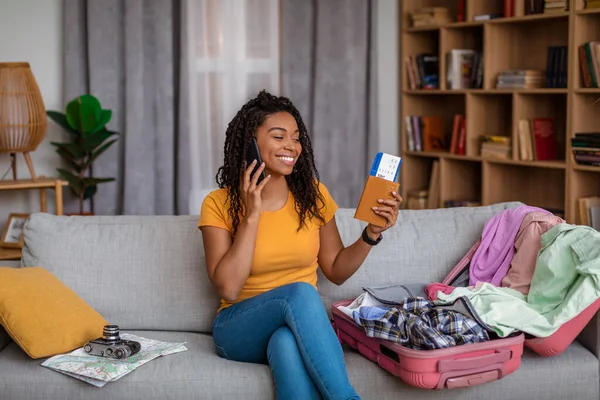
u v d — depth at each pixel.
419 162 4.91
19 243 3.81
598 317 2.09
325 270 2.27
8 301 2.03
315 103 4.63
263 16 4.53
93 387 1.92
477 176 4.67
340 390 1.78
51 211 4.37
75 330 2.06
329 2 4.58
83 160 4.11
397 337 1.89
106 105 4.25
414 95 4.85
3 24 4.20
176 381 1.92
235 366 1.99
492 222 2.36
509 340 1.92
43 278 2.17
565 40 4.03
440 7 4.71
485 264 2.30
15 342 2.15
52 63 4.28
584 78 3.62
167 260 2.34
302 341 1.86
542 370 2.04
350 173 4.73
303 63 4.61
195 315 2.31
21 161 4.28
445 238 2.43
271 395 1.92
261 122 2.11
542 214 2.26
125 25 4.21
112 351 1.97
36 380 1.93
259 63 4.56
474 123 4.35
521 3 3.96
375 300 2.18
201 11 4.41
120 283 2.32
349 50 4.62
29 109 3.82
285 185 2.17
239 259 2.01
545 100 4.09
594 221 3.67
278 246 2.10
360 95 4.70
